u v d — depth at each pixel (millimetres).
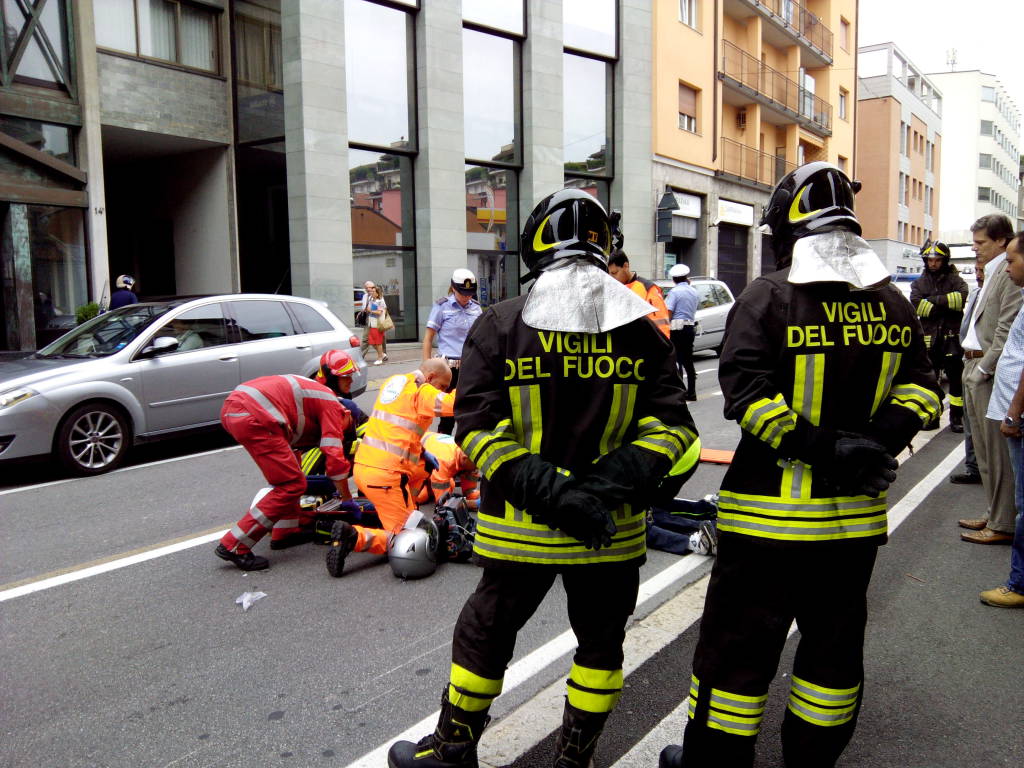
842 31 35312
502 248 19859
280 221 16406
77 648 3695
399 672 3398
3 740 2941
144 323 7848
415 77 17594
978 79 75688
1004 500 4773
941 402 2217
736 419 2121
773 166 30125
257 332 8547
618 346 2154
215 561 4867
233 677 3385
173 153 17625
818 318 2131
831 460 2010
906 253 45875
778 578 2154
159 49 15734
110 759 2809
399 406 4742
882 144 43125
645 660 3439
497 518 2207
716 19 25281
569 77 21031
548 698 3146
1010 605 3877
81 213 14680
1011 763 2635
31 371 7133
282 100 15867
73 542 5277
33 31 13766
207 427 8023
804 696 2217
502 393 2143
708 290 15305
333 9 15750
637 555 2262
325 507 5090
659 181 23250
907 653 3439
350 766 2730
